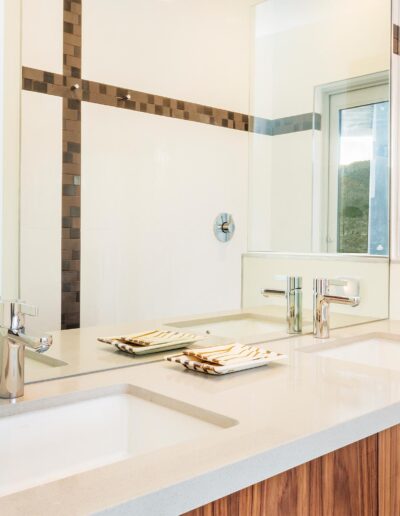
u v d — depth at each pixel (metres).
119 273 1.41
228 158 1.67
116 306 1.40
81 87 1.33
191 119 1.57
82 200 1.34
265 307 1.76
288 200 1.85
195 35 1.56
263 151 1.78
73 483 0.64
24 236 1.24
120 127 1.41
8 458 0.95
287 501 0.81
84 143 1.34
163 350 1.39
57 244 1.29
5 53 1.20
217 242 1.64
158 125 1.49
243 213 1.72
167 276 1.52
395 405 0.97
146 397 1.06
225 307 1.66
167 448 0.75
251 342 1.61
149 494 0.61
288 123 1.85
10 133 1.21
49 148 1.28
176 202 1.54
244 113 1.71
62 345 1.28
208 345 1.59
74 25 1.31
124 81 1.41
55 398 1.01
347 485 0.93
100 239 1.38
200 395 1.01
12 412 0.96
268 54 1.78
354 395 1.01
